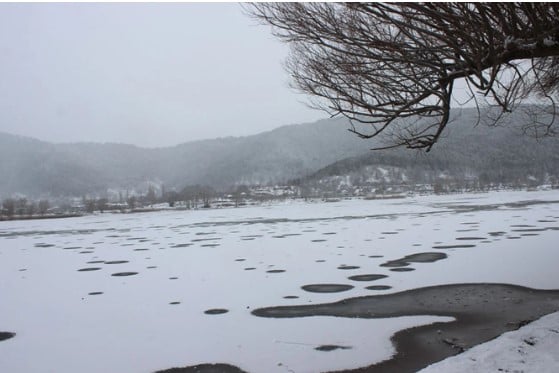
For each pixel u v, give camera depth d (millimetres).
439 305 7820
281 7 6312
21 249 19156
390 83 6258
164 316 7809
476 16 5102
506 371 4602
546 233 16406
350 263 12320
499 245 14188
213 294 9305
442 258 12469
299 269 11711
